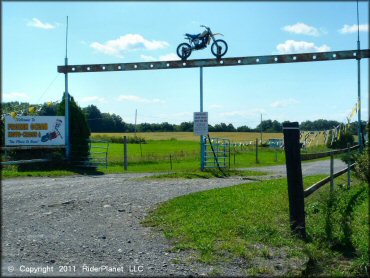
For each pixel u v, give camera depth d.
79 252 6.96
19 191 12.92
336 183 12.29
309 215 9.13
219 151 22.20
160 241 7.67
